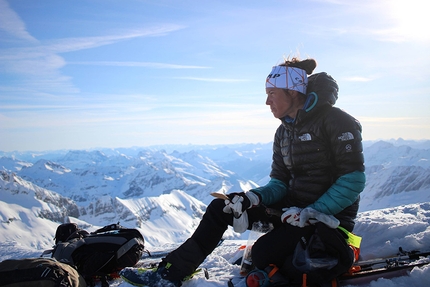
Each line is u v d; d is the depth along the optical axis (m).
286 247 3.31
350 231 3.53
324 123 3.32
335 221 3.11
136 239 4.46
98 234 4.49
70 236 4.75
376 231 4.96
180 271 3.26
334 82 3.40
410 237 4.24
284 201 3.77
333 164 3.41
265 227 3.64
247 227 3.48
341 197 3.21
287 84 3.43
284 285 3.19
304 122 3.39
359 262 3.79
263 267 3.40
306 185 3.50
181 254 3.30
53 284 3.05
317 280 3.14
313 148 3.39
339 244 3.13
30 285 3.03
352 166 3.24
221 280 3.51
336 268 3.15
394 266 3.57
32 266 3.13
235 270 4.04
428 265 3.37
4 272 3.06
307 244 3.29
